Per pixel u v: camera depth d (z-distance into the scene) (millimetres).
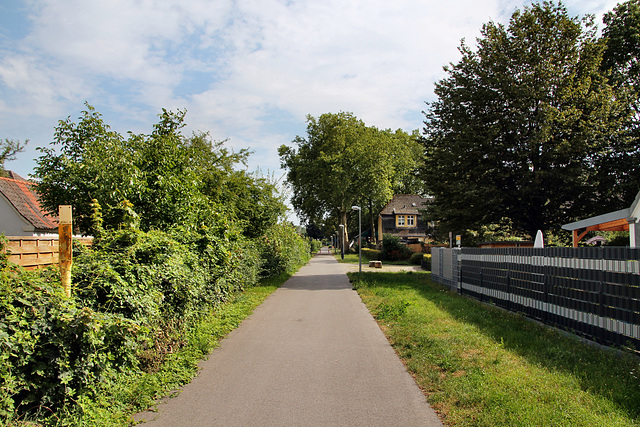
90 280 5090
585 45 19906
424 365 6145
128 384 5051
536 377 5355
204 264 8914
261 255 19203
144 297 5613
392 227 61281
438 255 18953
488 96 20641
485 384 5137
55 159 8758
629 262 6242
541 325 8789
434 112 23500
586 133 18172
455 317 9805
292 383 5508
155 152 9312
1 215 16797
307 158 55219
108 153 8445
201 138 18469
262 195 19516
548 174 18906
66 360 4008
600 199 20156
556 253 8398
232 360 6621
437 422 4258
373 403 4789
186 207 9203
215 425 4223
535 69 19422
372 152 49188
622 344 6379
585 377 5309
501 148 20000
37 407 3840
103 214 7777
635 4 21484
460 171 21344
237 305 11562
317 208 57219
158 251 6469
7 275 3928
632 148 19734
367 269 31594
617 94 19391
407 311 10578
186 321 7508
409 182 67062
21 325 3715
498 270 11414
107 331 4535
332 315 10797
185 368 5996
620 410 4258
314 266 35719
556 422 3994
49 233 17562
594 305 7109
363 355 6883
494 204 20234
